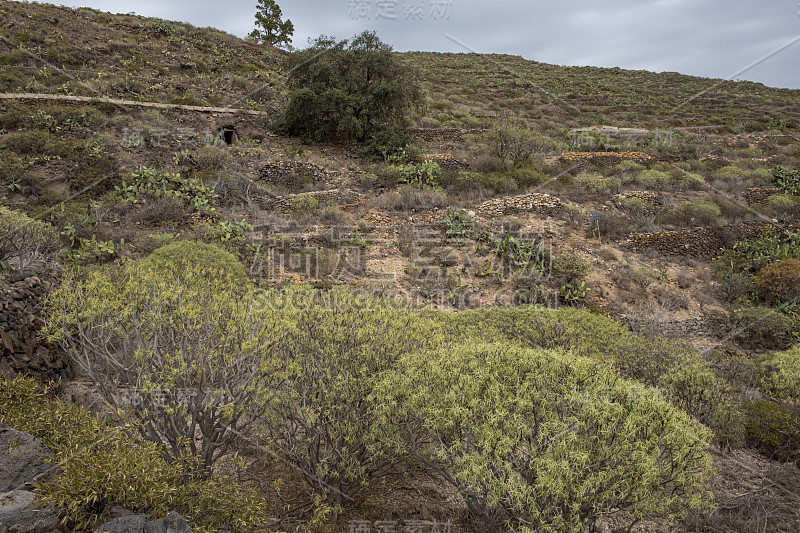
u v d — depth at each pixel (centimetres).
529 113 3203
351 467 392
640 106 3653
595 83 4525
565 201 1612
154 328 395
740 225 1524
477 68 4881
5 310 534
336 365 405
